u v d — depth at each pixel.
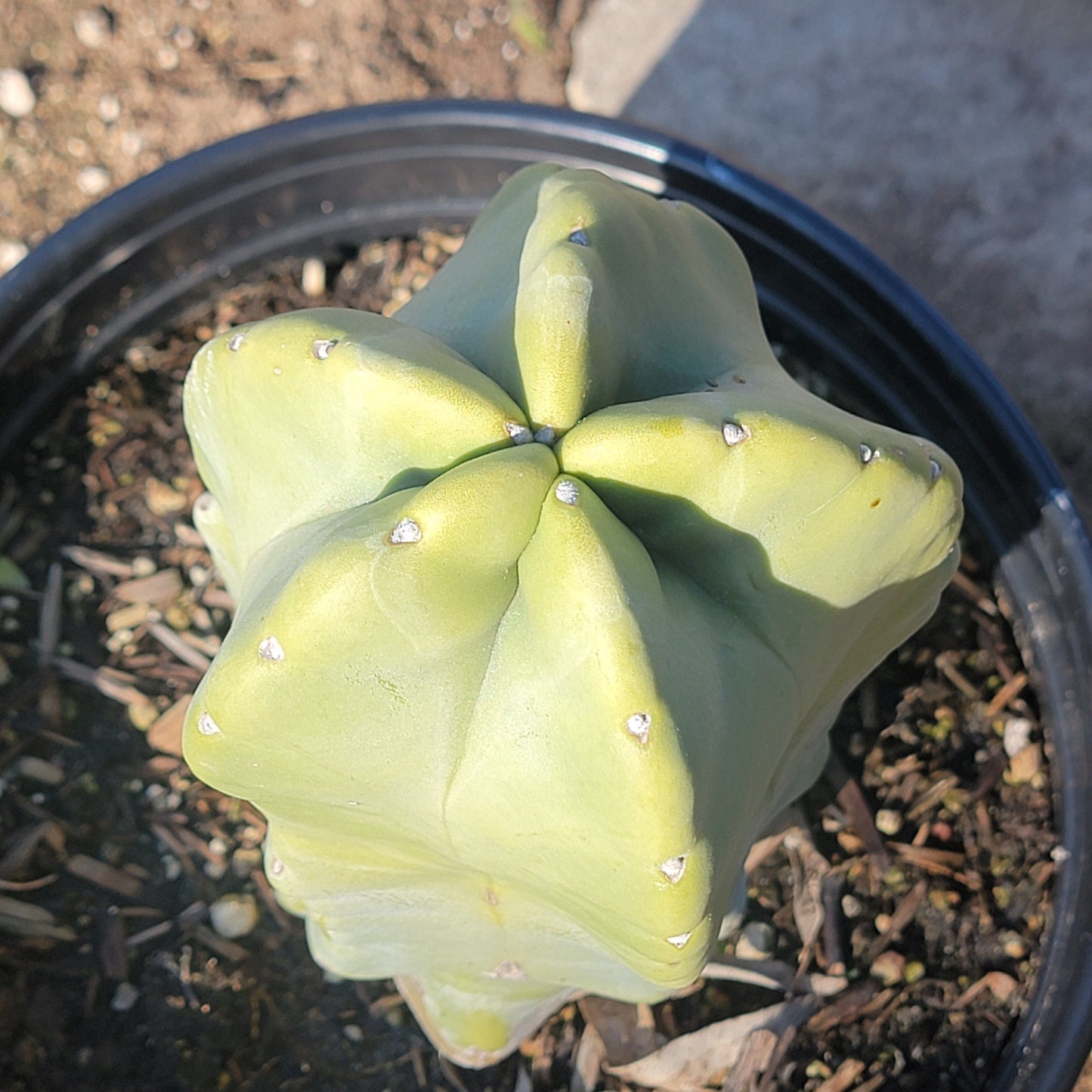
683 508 0.13
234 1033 0.22
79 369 0.26
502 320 0.15
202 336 0.27
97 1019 0.22
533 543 0.12
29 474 0.25
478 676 0.13
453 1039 0.20
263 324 0.14
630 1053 0.21
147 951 0.22
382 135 0.25
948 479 0.15
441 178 0.26
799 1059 0.21
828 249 0.24
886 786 0.23
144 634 0.24
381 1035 0.22
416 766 0.13
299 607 0.12
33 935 0.22
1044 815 0.22
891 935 0.22
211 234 0.26
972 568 0.24
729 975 0.22
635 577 0.12
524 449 0.13
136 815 0.23
